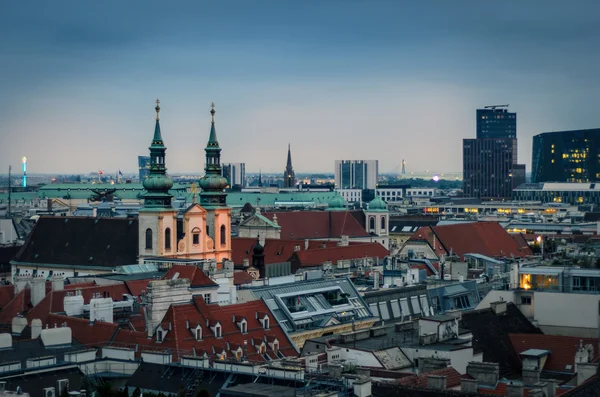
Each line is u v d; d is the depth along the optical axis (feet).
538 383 442.09
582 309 611.88
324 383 431.43
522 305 627.46
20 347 551.18
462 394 415.23
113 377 503.61
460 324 574.15
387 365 507.71
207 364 493.36
